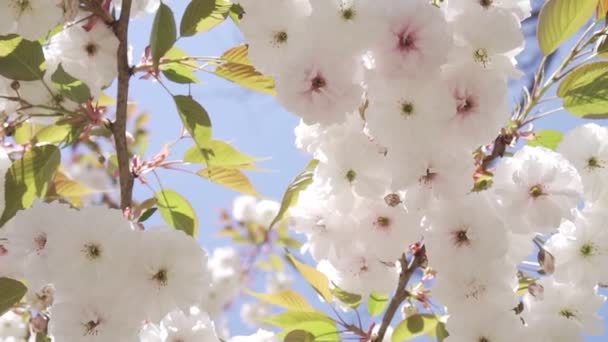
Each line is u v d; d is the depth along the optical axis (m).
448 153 0.77
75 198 0.97
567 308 0.82
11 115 0.88
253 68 0.87
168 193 0.89
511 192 0.77
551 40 0.84
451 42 0.75
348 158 0.79
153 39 0.82
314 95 0.76
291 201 0.84
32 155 0.83
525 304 0.83
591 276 0.81
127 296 0.77
